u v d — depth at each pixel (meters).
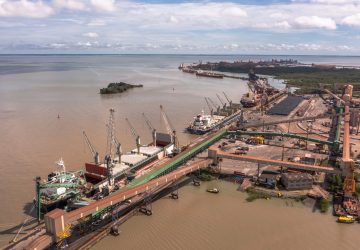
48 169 168.00
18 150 197.62
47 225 103.31
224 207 135.25
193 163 167.88
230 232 117.19
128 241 111.75
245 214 129.75
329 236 115.44
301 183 148.75
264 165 178.00
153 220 125.19
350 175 141.25
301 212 131.38
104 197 128.50
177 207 135.38
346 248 108.88
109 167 147.88
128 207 132.75
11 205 132.00
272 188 150.50
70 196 134.12
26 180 154.50
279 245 109.88
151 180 145.62
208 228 119.50
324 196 142.38
